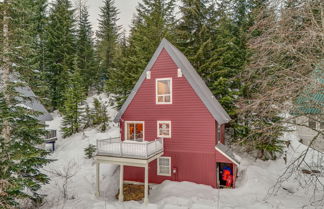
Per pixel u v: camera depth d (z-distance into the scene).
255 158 15.02
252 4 15.44
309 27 6.93
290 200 9.15
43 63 26.48
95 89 34.94
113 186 11.99
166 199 9.40
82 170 14.07
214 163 10.81
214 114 10.75
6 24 7.17
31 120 7.74
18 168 7.02
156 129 12.16
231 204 8.77
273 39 7.74
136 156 9.84
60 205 8.78
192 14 16.34
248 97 13.23
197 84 11.27
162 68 12.16
